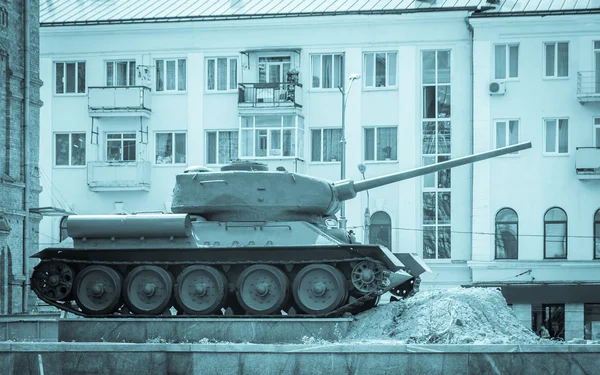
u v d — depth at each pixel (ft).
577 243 189.57
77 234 103.35
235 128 200.44
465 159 107.86
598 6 191.11
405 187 194.49
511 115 192.24
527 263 189.16
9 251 153.89
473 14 193.06
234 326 99.96
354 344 86.02
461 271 192.44
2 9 155.33
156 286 103.09
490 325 95.61
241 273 102.22
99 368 87.76
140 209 201.87
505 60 193.26
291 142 197.16
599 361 83.10
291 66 199.31
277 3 203.41
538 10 190.70
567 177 190.49
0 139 154.51
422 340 91.09
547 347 83.51
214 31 201.46
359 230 195.42
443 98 195.72
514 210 191.21
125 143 203.41
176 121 202.18
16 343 88.84
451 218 193.57
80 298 104.17
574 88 190.70
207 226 103.50
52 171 203.72
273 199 104.53
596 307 186.19
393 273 107.45
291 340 98.94
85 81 204.23
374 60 197.67
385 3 199.31
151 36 202.69
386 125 196.54
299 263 101.04
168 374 87.04
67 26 202.90
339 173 197.57
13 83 157.69
